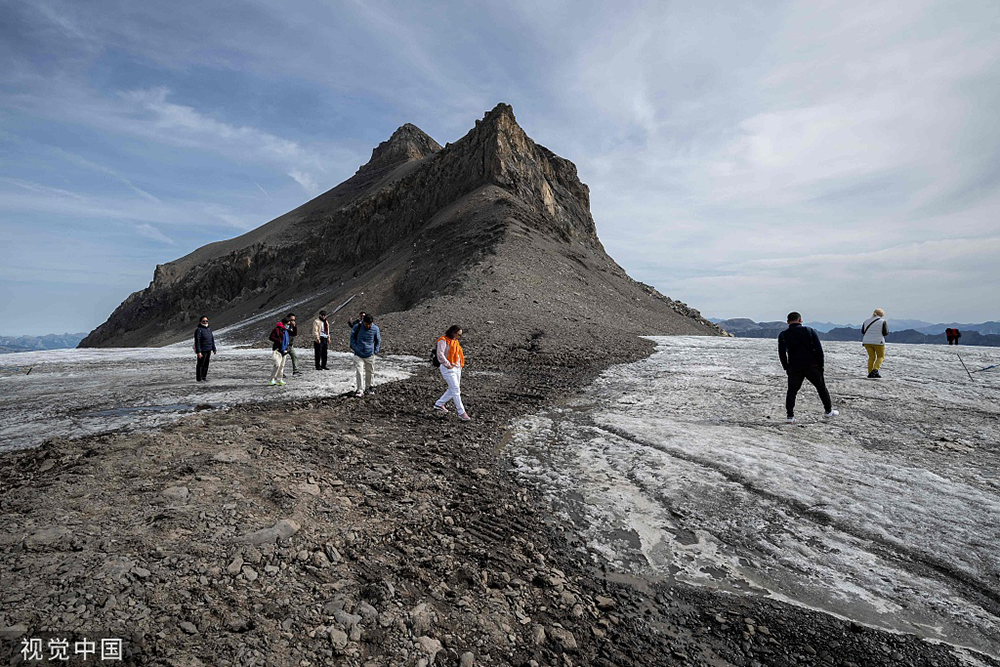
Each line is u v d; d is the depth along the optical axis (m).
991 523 4.95
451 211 65.56
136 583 3.10
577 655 3.26
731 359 17.14
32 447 6.40
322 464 6.08
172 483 4.80
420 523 4.88
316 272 86.06
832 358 15.89
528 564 4.35
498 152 73.00
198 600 3.05
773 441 7.77
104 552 3.41
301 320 52.81
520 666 3.07
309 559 3.83
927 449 7.22
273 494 4.82
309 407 9.70
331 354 20.55
